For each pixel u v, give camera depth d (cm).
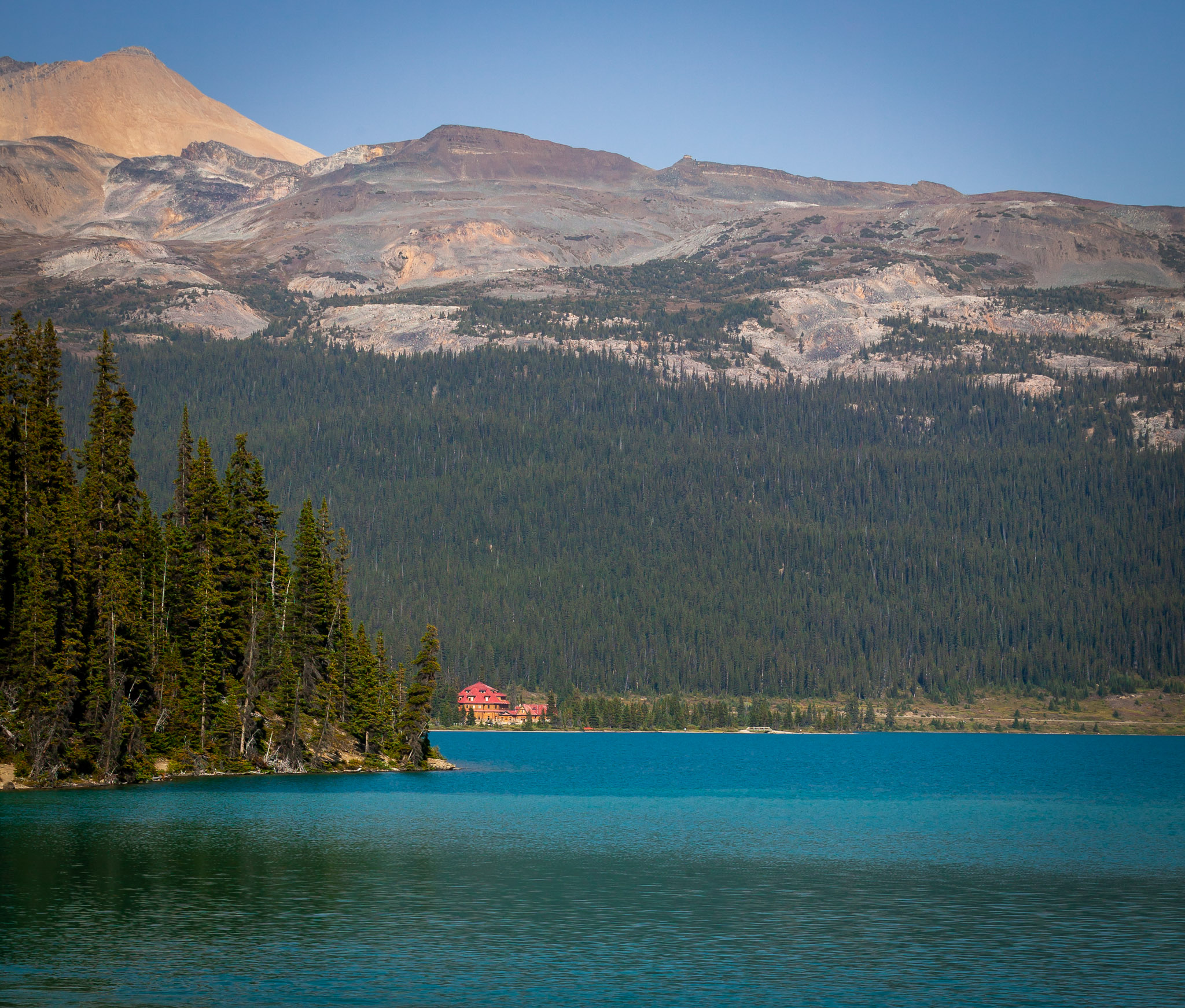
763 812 13388
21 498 13025
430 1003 5456
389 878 8475
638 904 7688
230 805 12225
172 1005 5381
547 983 5816
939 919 7325
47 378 13812
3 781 12550
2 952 6203
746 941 6706
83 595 12988
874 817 13075
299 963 6100
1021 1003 5566
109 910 7200
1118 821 12900
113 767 13350
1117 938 6856
